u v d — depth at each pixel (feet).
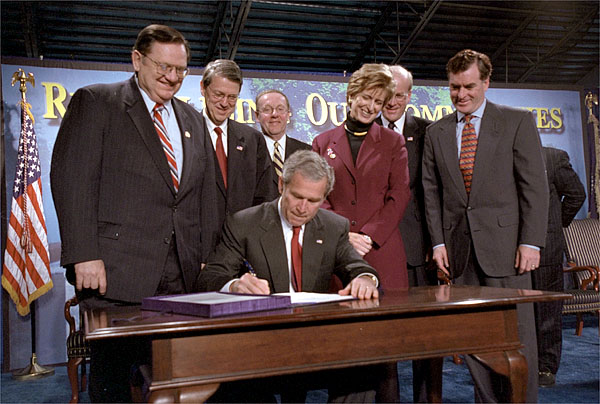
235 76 9.29
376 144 8.66
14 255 15.60
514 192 8.75
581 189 13.28
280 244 6.74
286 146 12.43
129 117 7.08
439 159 9.18
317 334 4.82
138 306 6.15
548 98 23.31
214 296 5.53
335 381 6.28
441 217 9.34
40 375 15.49
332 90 19.89
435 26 30.48
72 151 6.78
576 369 13.35
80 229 6.58
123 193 6.92
